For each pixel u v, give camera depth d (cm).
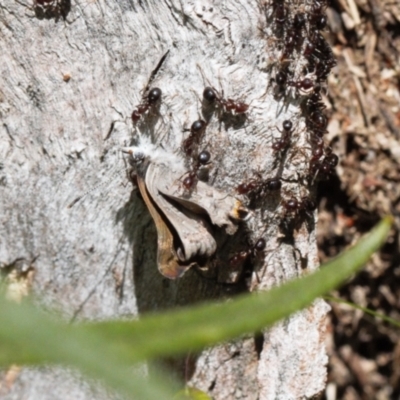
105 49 37
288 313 17
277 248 37
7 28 37
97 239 37
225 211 36
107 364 16
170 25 36
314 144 37
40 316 16
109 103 37
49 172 37
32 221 37
